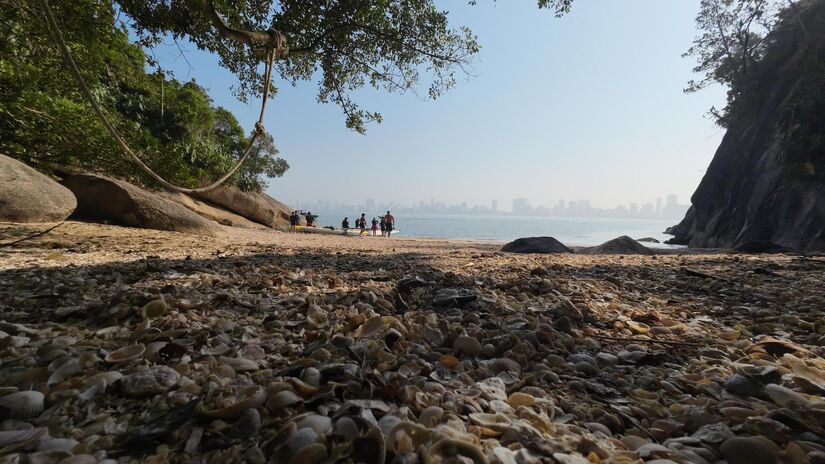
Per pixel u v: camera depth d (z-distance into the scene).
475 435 1.26
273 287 3.99
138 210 11.15
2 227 7.77
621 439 1.41
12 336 2.10
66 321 2.54
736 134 40.44
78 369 1.72
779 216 29.06
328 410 1.40
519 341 2.38
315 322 2.66
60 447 1.18
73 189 10.98
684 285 5.09
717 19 31.73
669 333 2.90
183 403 1.48
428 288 4.11
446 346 2.39
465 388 1.73
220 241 10.48
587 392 1.85
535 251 12.67
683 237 48.62
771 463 1.22
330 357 1.99
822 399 1.63
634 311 3.54
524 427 1.32
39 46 7.77
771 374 1.87
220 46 7.64
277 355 2.07
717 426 1.45
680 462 1.21
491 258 8.73
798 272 6.54
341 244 14.59
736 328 3.00
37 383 1.62
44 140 10.01
